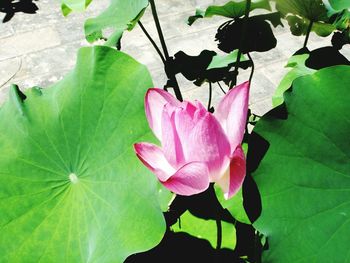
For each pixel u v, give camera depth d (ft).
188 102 1.87
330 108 2.17
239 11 3.34
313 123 2.16
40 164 2.49
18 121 2.56
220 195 2.78
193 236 3.06
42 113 2.60
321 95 2.18
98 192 2.42
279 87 3.22
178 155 1.89
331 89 2.19
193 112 1.87
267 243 2.06
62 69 7.07
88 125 2.55
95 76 2.60
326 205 2.07
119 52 2.64
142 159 1.92
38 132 2.55
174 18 8.28
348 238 1.99
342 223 2.02
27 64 7.20
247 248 3.05
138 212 2.30
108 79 2.59
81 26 8.13
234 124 1.91
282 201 2.09
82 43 7.65
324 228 2.02
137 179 2.37
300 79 2.21
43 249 2.29
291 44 7.47
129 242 2.22
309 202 2.08
